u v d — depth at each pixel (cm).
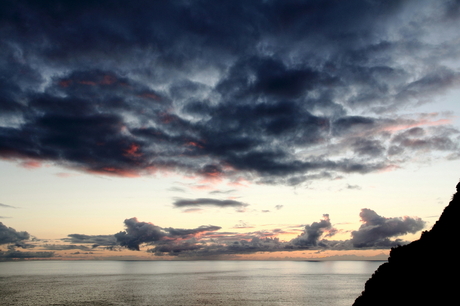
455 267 3703
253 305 13425
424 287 3841
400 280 4347
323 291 18862
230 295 16800
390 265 4925
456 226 4228
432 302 3528
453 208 4544
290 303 14050
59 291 18250
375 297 4559
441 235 4384
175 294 17112
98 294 16875
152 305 13188
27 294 16700
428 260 4206
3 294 16688
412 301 3803
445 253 4038
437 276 3822
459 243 3959
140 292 18012
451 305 3281
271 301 14650
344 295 16862
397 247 5144
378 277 4944
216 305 13375
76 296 15975
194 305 13338
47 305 13062
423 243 4628
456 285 3466
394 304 4038
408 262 4544
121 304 13388
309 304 13812
